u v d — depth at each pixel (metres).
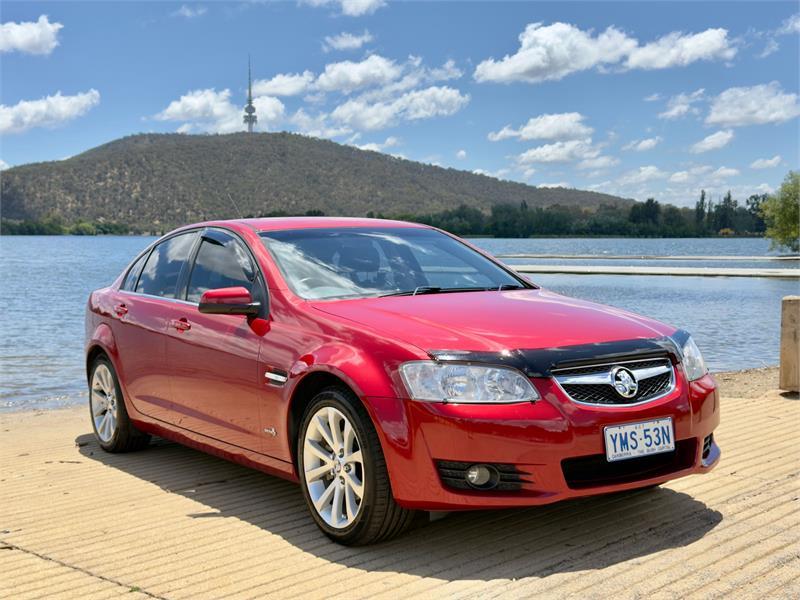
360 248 4.88
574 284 32.66
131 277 5.99
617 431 3.57
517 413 3.46
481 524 4.08
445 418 3.48
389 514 3.68
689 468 3.83
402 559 3.65
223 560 3.75
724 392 8.07
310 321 4.13
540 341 3.68
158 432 5.41
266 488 5.00
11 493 5.06
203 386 4.78
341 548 3.85
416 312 4.03
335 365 3.80
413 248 5.05
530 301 4.36
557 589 3.23
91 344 6.07
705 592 3.14
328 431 3.95
